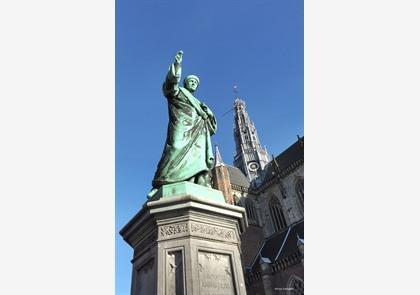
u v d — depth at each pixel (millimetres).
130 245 6176
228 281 5180
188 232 5223
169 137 6566
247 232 56438
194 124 6723
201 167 6309
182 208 5367
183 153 6305
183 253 5031
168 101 6961
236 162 93000
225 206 5727
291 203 55875
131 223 5902
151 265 5340
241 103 99938
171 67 6805
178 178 6043
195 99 7160
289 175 57938
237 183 66562
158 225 5340
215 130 7363
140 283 5559
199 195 5797
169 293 4766
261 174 67062
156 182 6129
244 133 94438
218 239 5434
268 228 58469
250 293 47219
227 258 5418
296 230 50250
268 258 49125
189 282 4742
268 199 60688
